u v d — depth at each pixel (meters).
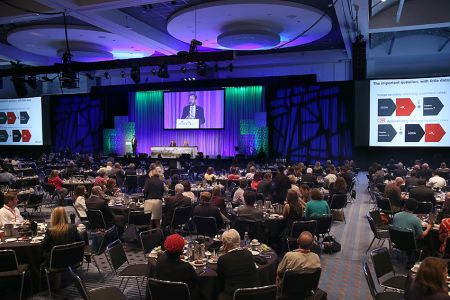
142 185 14.45
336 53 21.00
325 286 6.08
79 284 4.14
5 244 5.72
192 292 4.39
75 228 5.85
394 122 18.06
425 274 3.30
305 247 4.60
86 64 12.77
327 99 20.30
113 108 25.08
